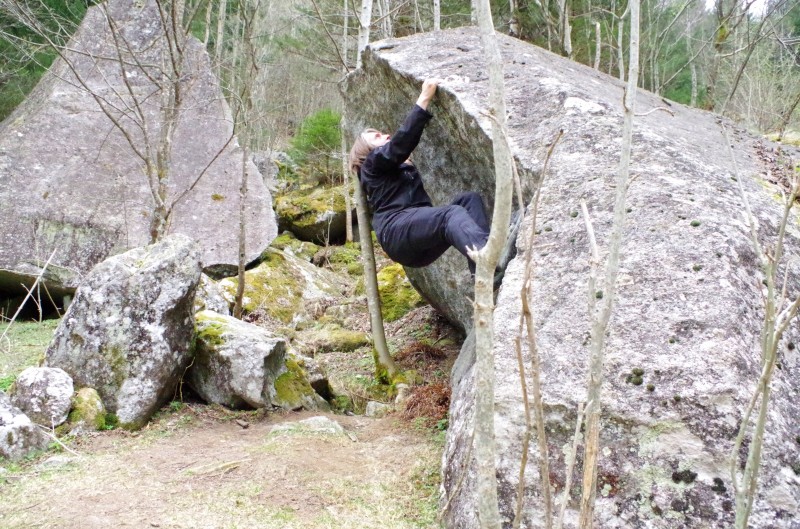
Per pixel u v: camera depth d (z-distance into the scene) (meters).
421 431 4.00
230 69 7.49
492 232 1.30
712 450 2.22
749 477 1.40
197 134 9.09
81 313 4.06
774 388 2.38
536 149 3.60
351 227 10.80
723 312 2.52
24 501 2.91
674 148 3.53
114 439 3.74
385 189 3.94
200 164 8.95
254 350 4.34
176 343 4.20
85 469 3.29
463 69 4.36
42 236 7.70
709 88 9.48
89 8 9.19
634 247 2.87
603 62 12.24
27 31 10.39
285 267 8.62
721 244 2.80
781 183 3.63
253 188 9.12
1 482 3.12
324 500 2.96
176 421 4.07
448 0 11.29
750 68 10.89
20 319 7.50
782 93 10.13
